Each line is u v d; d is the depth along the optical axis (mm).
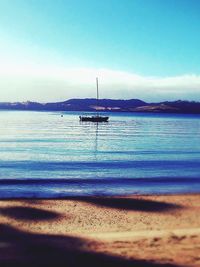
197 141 61469
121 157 38031
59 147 49406
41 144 53875
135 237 9914
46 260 7992
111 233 10641
